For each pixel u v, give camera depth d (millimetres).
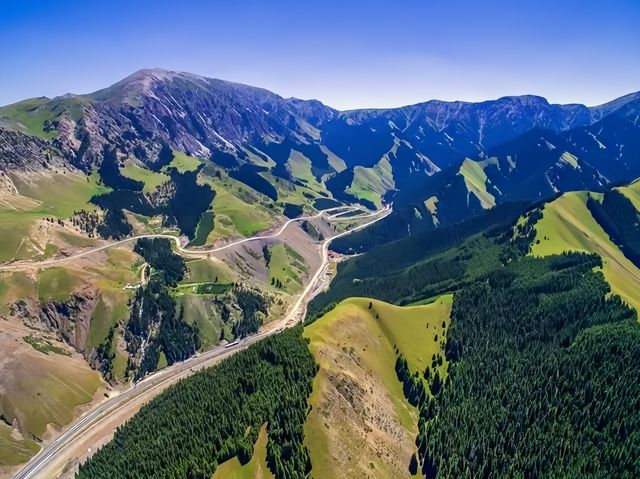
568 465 181625
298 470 160375
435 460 191750
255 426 172875
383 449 190000
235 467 161875
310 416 179500
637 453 176625
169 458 172375
